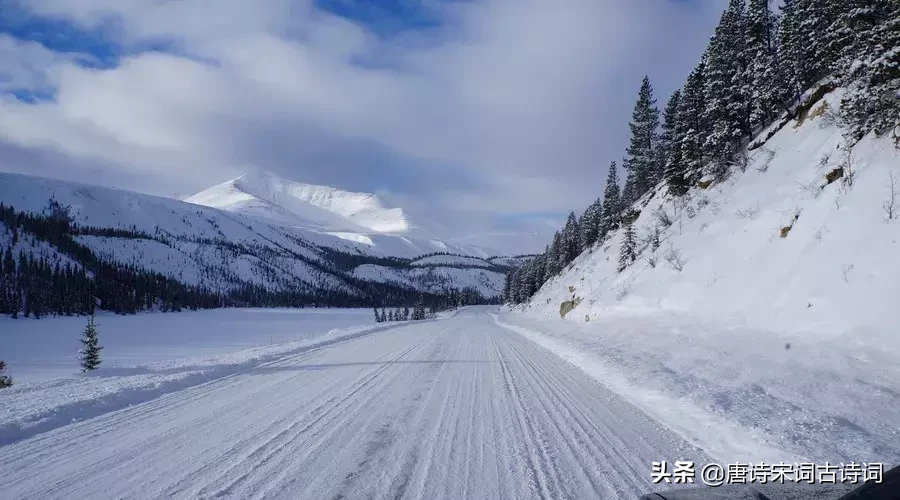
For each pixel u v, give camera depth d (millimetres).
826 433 4949
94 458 4566
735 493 3623
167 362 11773
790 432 5020
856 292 9062
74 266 138000
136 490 3797
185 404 6992
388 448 4918
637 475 4168
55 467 4316
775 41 27406
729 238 15734
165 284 153875
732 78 25156
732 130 24156
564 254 63312
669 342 11828
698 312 13883
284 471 4223
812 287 10242
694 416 5992
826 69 19391
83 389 7582
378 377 9500
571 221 65312
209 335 60000
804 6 21562
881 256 9164
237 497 3654
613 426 5820
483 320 53219
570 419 6156
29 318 93562
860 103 12727
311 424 5863
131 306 119000
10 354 43438
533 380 9180
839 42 17359
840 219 11016
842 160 12688
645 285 18672
